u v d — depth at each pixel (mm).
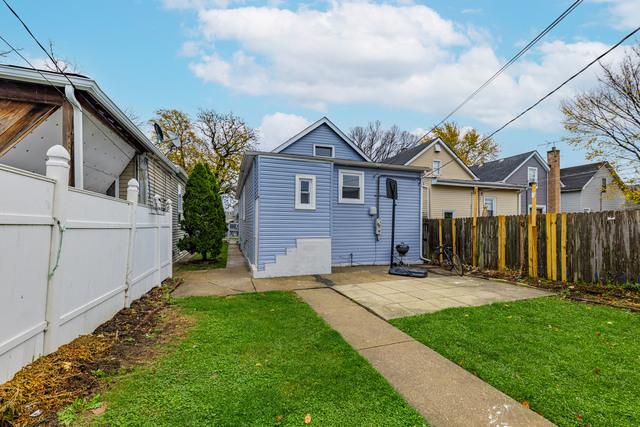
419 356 3062
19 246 2174
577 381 2533
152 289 5680
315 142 12141
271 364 2807
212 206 10836
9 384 2020
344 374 2635
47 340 2500
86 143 5965
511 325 3908
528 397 2316
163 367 2670
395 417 2064
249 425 1941
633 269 5316
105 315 3654
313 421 2000
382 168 9898
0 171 1977
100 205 3492
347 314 4484
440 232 10078
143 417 1971
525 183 18688
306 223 7918
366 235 9688
